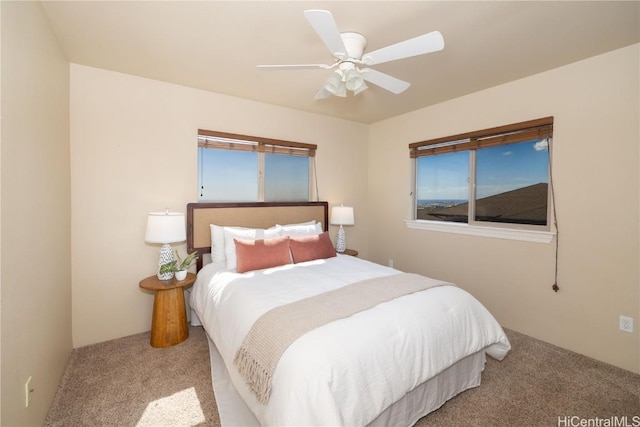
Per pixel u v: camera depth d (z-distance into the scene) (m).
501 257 2.95
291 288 2.08
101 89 2.54
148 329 2.84
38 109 1.62
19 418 1.31
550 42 2.09
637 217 2.13
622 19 1.81
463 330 1.81
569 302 2.48
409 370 1.50
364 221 4.45
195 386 1.99
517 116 2.76
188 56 2.32
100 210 2.57
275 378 1.31
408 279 2.23
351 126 4.25
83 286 2.52
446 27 1.90
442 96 3.21
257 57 2.33
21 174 1.36
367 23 1.85
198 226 3.01
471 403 1.84
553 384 2.02
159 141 2.83
